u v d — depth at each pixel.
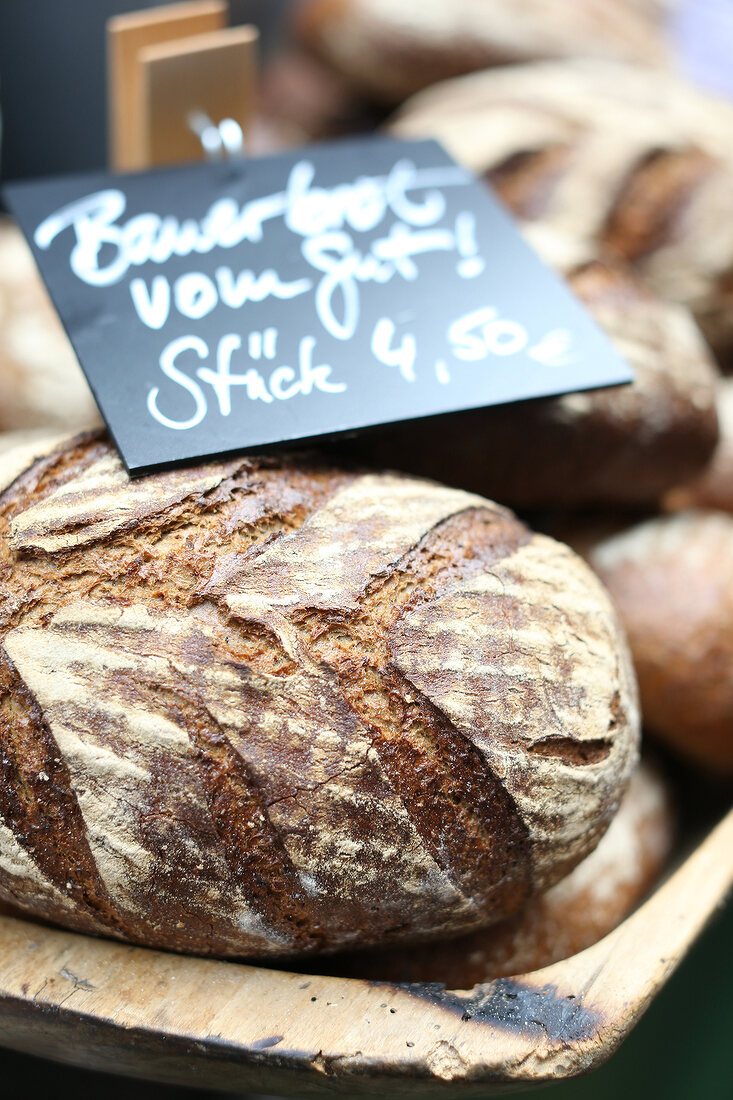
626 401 0.46
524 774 0.36
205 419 0.39
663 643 0.48
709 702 0.48
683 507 0.53
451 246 0.44
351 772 0.35
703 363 0.50
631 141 0.60
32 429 0.52
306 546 0.37
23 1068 0.46
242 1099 0.50
